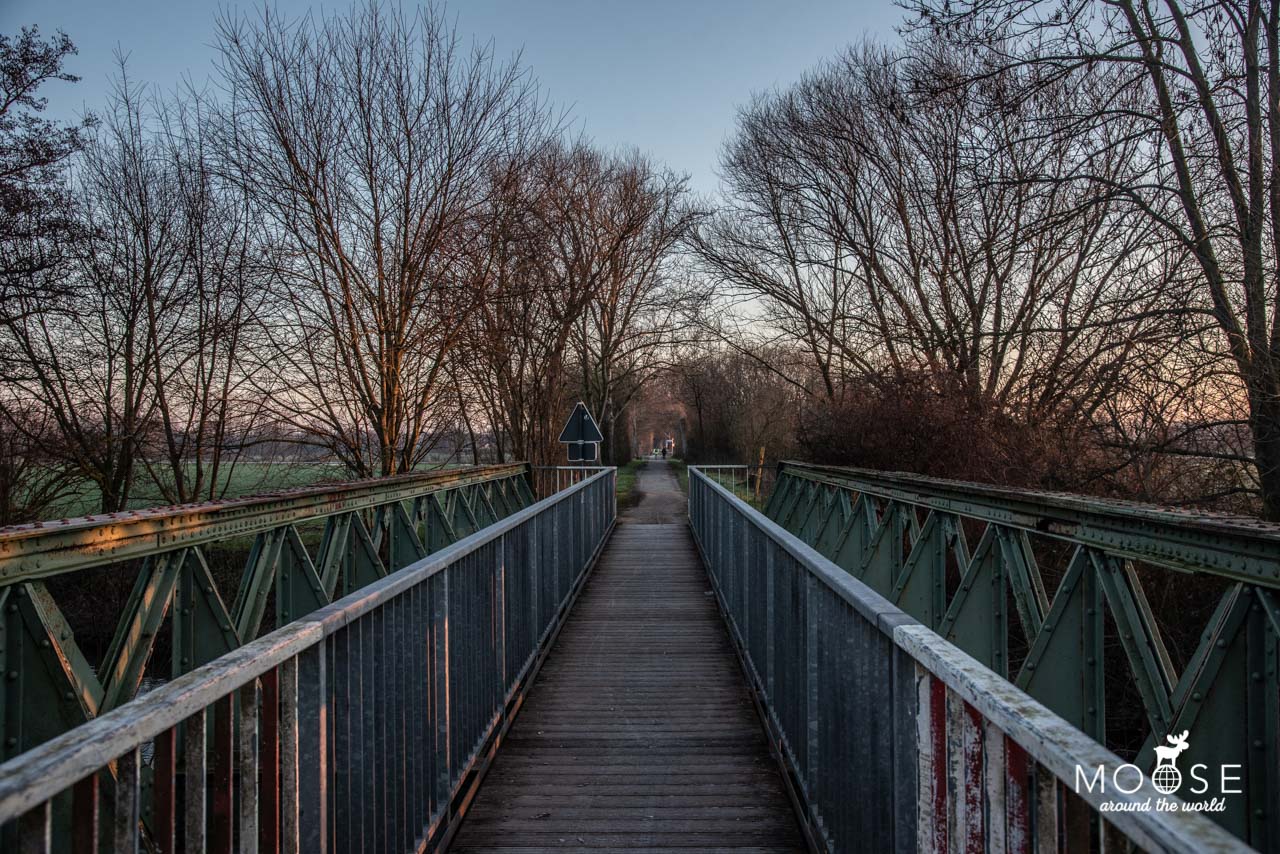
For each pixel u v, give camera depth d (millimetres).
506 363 13641
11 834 945
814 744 2521
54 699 2598
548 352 15523
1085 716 3109
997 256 9281
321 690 1648
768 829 2836
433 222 10469
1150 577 4488
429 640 2555
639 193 19594
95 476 10602
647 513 19031
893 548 5918
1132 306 7008
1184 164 6641
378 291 10312
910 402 8594
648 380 22734
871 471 6461
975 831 1287
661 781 3264
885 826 1803
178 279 11039
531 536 4625
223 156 9875
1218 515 2533
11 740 2494
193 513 3324
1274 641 2232
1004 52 7375
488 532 3324
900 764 1671
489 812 2975
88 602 8672
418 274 10406
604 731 3865
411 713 2334
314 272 10125
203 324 10891
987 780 1227
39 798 880
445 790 2619
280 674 1517
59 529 2557
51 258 9812
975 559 4191
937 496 4809
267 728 1485
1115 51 6766
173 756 1208
